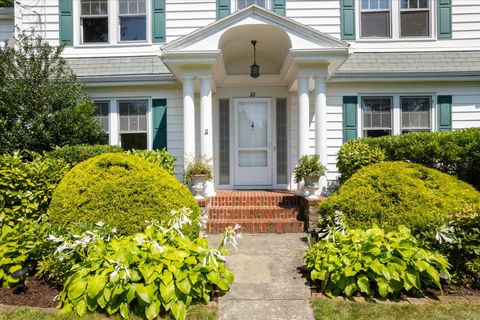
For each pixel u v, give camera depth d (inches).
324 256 136.3
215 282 122.1
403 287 122.9
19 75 255.6
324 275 129.6
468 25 317.1
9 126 246.4
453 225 135.8
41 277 138.9
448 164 205.8
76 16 324.2
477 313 112.7
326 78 250.7
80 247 125.3
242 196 259.3
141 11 326.6
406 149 215.0
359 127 309.4
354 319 110.9
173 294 110.7
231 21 242.5
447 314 112.3
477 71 294.2
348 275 123.0
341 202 158.4
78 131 257.3
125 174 149.8
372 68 306.5
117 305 111.2
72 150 222.8
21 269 128.2
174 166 274.2
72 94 265.1
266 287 137.9
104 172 149.6
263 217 244.1
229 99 319.6
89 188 144.0
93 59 323.3
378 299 122.9
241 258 175.2
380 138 247.3
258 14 241.9
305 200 231.1
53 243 131.2
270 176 319.0
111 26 324.8
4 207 165.2
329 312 115.3
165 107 313.0
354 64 309.3
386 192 154.6
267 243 203.5
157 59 322.3
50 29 325.1
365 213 150.9
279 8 320.2
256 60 319.3
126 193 143.7
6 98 243.4
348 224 150.4
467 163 200.8
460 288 130.7
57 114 249.6
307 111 250.7
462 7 317.4
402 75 299.0
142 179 149.3
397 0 319.0
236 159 319.0
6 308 117.3
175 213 140.2
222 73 289.9
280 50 283.3
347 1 318.3
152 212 142.6
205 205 228.8
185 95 255.9
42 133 243.3
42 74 260.7
